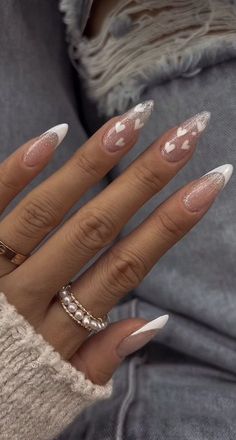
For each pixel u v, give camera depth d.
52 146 0.19
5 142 0.27
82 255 0.19
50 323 0.20
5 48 0.26
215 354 0.26
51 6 0.27
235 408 0.24
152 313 0.27
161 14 0.23
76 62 0.26
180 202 0.19
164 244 0.20
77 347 0.21
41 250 0.20
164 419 0.23
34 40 0.26
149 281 0.27
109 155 0.19
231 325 0.25
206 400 0.24
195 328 0.26
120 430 0.23
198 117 0.18
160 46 0.23
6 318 0.20
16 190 0.20
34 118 0.27
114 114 0.25
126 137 0.19
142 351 0.28
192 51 0.23
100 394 0.21
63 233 0.20
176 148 0.19
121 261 0.20
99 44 0.24
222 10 0.22
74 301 0.20
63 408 0.21
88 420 0.24
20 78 0.26
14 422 0.20
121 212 0.19
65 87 0.28
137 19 0.23
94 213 0.19
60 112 0.27
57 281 0.20
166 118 0.24
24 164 0.19
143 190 0.19
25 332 0.20
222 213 0.24
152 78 0.24
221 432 0.22
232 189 0.24
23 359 0.20
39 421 0.21
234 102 0.23
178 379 0.26
